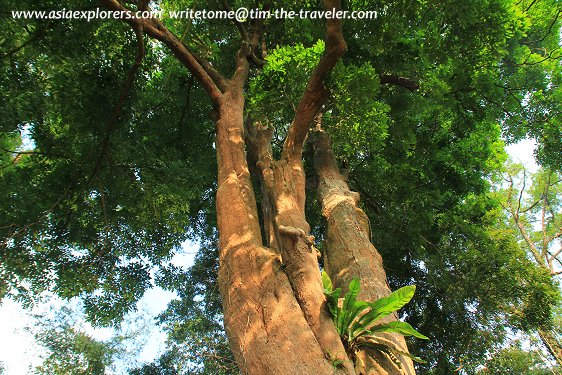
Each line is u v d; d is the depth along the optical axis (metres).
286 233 4.37
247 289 3.78
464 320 9.97
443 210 11.85
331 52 4.88
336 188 7.05
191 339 13.10
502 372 10.22
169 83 8.60
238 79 7.48
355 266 5.29
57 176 8.07
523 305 9.52
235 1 8.68
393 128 9.67
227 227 4.56
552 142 10.23
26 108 6.52
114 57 7.40
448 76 9.63
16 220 7.96
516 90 9.98
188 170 8.49
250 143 7.36
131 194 8.30
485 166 12.11
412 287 3.73
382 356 3.80
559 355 12.59
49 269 8.29
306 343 3.30
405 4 7.25
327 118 6.64
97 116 7.40
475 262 9.76
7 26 6.12
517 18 7.55
